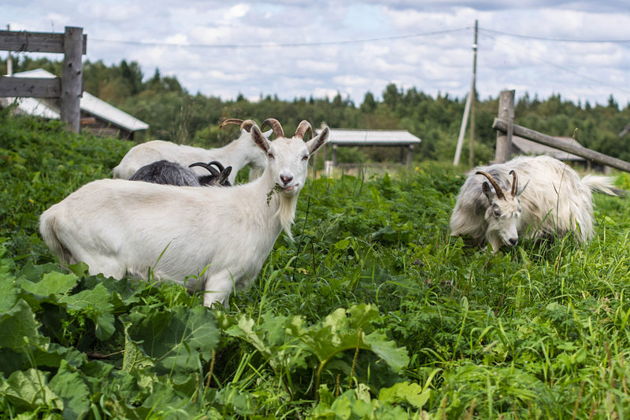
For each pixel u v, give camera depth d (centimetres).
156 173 575
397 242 638
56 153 973
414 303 422
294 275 510
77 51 1235
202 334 356
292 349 352
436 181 987
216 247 449
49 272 385
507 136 1119
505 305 479
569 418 315
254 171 937
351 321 355
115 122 2856
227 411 317
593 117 9512
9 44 1202
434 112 9019
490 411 308
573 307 438
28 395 292
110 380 316
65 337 349
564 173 710
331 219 654
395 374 353
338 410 302
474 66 4372
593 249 647
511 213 641
